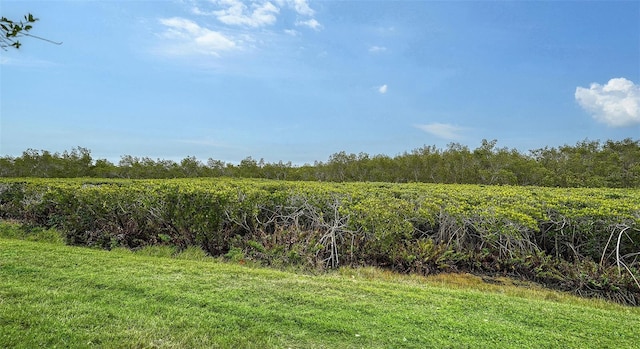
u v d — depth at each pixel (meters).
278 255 7.47
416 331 3.89
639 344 3.85
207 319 4.01
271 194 8.64
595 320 4.46
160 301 4.45
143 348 3.44
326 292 4.97
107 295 4.56
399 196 10.27
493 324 4.14
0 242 7.11
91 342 3.48
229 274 5.62
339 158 25.19
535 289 6.61
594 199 8.38
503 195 9.52
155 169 22.84
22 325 3.71
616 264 6.78
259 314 4.16
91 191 9.00
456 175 22.36
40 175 21.38
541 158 22.89
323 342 3.64
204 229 8.14
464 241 7.80
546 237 7.64
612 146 21.50
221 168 24.61
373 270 7.15
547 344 3.74
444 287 6.15
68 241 8.93
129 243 8.66
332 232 7.62
